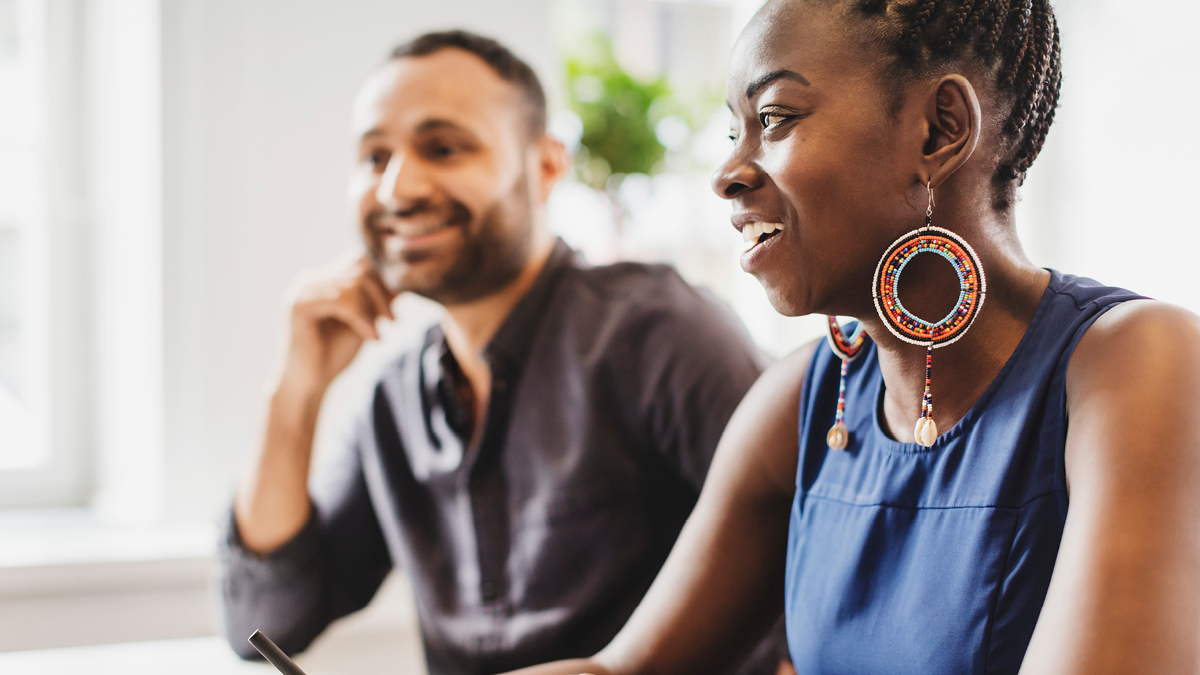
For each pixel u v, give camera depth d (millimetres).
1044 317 547
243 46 1473
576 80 2160
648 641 714
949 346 556
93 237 1698
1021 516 520
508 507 1112
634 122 2129
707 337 1076
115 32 1602
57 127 1681
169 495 1474
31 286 1685
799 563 646
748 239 587
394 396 1212
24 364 1689
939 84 519
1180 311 514
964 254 511
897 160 529
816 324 1896
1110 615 444
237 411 1498
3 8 1661
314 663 1414
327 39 1515
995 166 547
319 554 1242
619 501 1078
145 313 1505
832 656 599
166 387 1460
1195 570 450
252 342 1499
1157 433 471
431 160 1123
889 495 583
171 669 1295
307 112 1510
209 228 1471
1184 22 1770
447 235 1118
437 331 1203
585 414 1078
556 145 1236
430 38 1174
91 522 1585
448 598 1148
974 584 525
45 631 1351
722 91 2270
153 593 1403
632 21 2436
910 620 550
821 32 533
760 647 929
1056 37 569
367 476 1247
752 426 722
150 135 1459
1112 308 527
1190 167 1760
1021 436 526
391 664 1430
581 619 1064
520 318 1121
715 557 717
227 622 1256
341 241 1535
